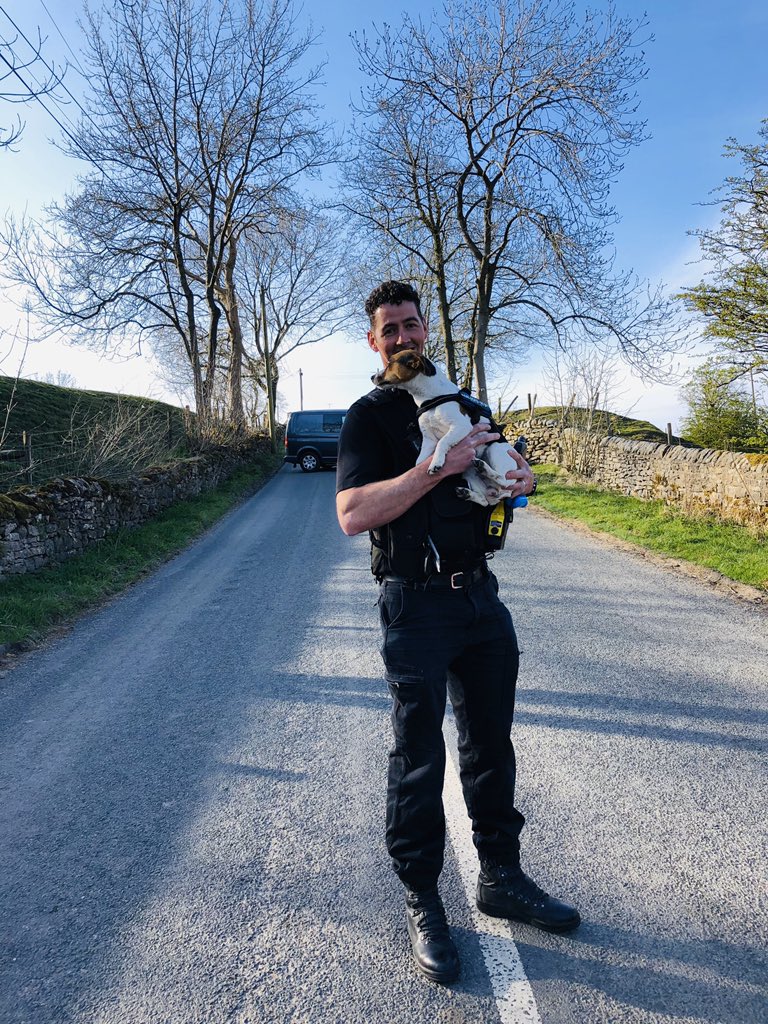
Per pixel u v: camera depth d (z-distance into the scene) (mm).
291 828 2920
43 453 13016
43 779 3488
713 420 17875
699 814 2900
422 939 2080
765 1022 1850
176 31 18922
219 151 20188
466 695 2248
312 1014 1938
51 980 2107
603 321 17312
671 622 5832
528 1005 1939
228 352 26859
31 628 6152
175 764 3580
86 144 18625
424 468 1996
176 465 13812
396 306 2252
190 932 2299
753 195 10086
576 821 2875
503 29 16078
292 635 5801
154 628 6254
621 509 12055
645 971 2047
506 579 7602
